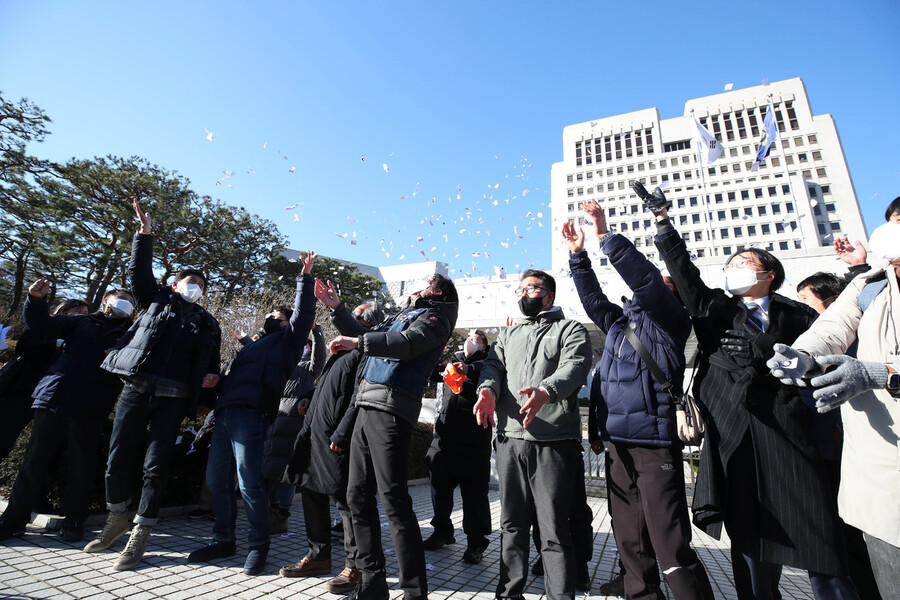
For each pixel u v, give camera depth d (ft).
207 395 11.96
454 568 10.43
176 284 10.85
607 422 7.43
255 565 8.99
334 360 9.79
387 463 7.43
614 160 243.60
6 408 11.84
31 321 10.48
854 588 6.16
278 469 10.81
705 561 12.27
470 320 77.82
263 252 79.61
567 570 7.01
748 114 227.20
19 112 58.39
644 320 7.67
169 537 10.98
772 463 5.98
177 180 69.00
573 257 9.45
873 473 4.62
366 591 7.37
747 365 6.40
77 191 63.00
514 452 7.83
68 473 10.31
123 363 9.82
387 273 159.53
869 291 5.24
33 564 8.48
